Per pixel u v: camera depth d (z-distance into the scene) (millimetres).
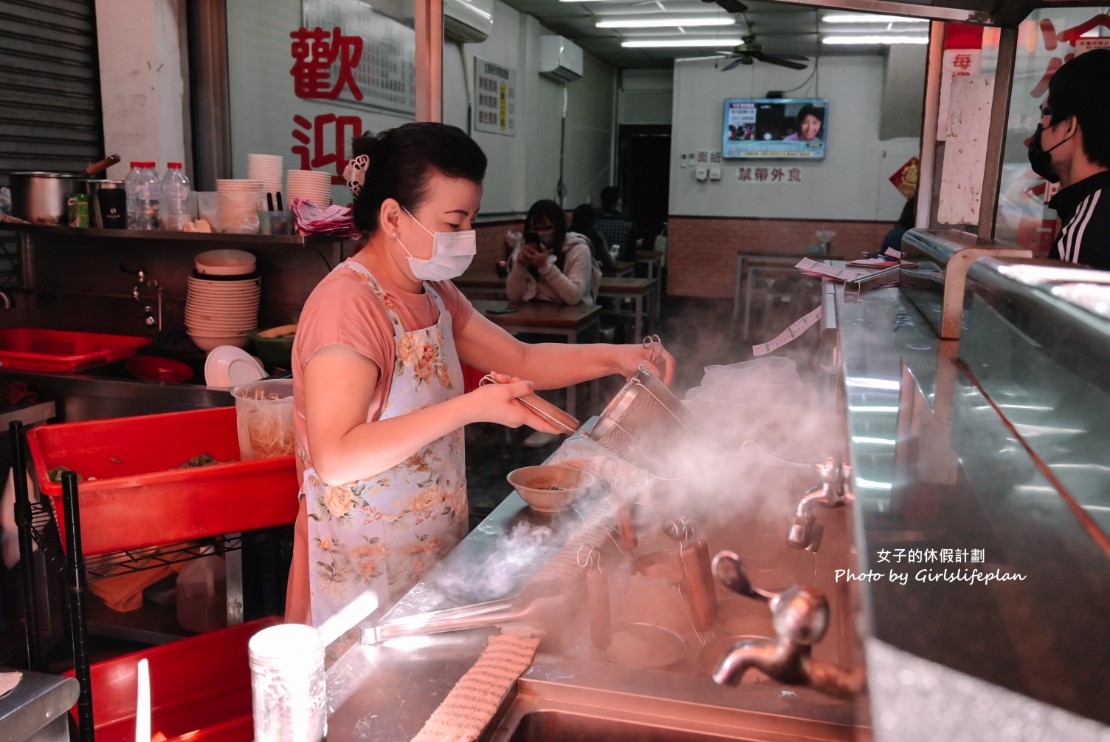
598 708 1022
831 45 10477
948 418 944
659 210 14914
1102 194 1911
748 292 9172
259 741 880
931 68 3010
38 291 3814
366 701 1026
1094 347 588
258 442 2152
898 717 532
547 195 11156
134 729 1952
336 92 4551
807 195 11578
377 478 1671
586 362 1980
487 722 971
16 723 1127
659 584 1412
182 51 4391
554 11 9531
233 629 2104
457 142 1533
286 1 4469
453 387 1788
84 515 1852
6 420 2885
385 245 1644
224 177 4559
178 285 3682
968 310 1111
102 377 3184
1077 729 517
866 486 882
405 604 1320
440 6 2848
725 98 11648
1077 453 609
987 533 770
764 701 1000
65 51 4125
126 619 2891
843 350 1353
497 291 6488
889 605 654
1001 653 579
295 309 3557
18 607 2855
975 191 3033
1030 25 3701
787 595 668
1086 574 564
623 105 14047
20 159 3959
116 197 3432
